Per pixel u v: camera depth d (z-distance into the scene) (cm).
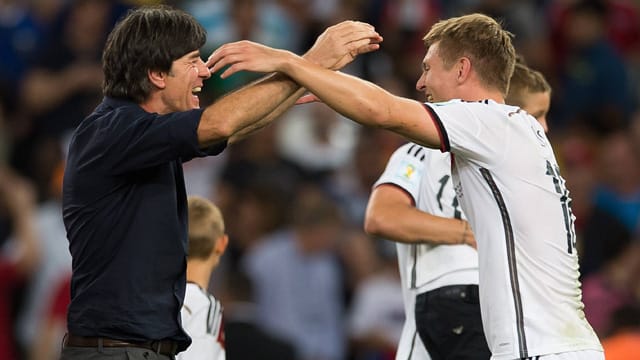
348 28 1875
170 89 1839
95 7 4706
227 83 4338
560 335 1816
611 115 5041
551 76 5159
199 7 4731
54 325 3753
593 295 3697
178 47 1830
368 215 2166
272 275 3862
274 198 4066
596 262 4141
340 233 3941
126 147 1775
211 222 2186
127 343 1803
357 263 3906
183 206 1878
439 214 2155
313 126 4494
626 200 4531
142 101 1842
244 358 2872
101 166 1795
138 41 1823
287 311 3841
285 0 4928
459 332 2119
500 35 1948
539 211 1839
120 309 1797
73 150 1841
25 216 3859
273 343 2903
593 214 4203
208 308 2128
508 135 1841
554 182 1864
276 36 4784
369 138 4338
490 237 1847
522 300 1823
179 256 1834
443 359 2147
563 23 5250
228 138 1817
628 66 5541
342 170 4381
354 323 3838
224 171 4228
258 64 1795
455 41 1942
